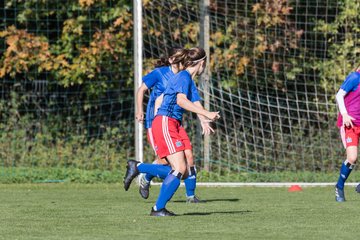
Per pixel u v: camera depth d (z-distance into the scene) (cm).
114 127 4947
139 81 3844
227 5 4606
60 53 4812
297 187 3750
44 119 4950
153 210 2422
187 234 1980
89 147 4919
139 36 3853
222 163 4591
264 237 1930
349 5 4631
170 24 4619
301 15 4625
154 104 2959
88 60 4750
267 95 4594
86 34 4797
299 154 4728
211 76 4606
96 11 4753
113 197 3241
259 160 4694
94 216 2412
